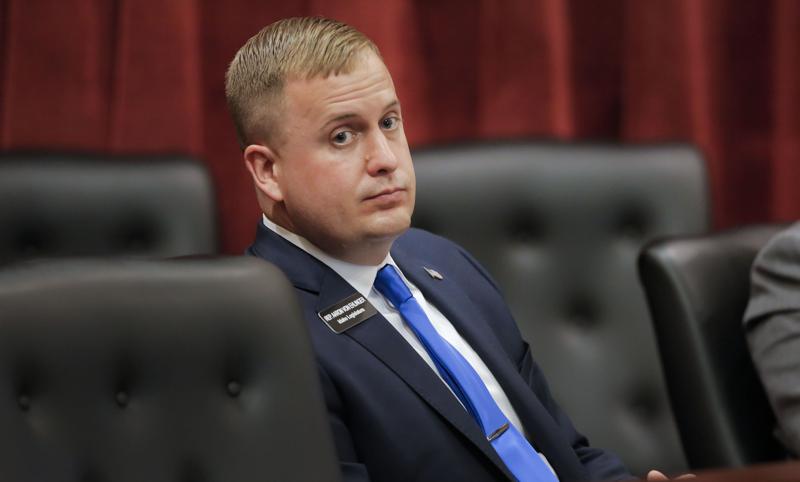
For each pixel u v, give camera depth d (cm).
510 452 484
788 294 558
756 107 993
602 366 684
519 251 689
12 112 811
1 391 375
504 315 563
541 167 692
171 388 407
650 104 945
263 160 504
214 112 866
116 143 823
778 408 553
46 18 811
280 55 490
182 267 419
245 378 417
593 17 952
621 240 700
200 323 412
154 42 823
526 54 903
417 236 576
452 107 918
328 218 488
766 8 985
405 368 483
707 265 580
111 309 400
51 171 684
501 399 514
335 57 483
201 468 405
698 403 565
